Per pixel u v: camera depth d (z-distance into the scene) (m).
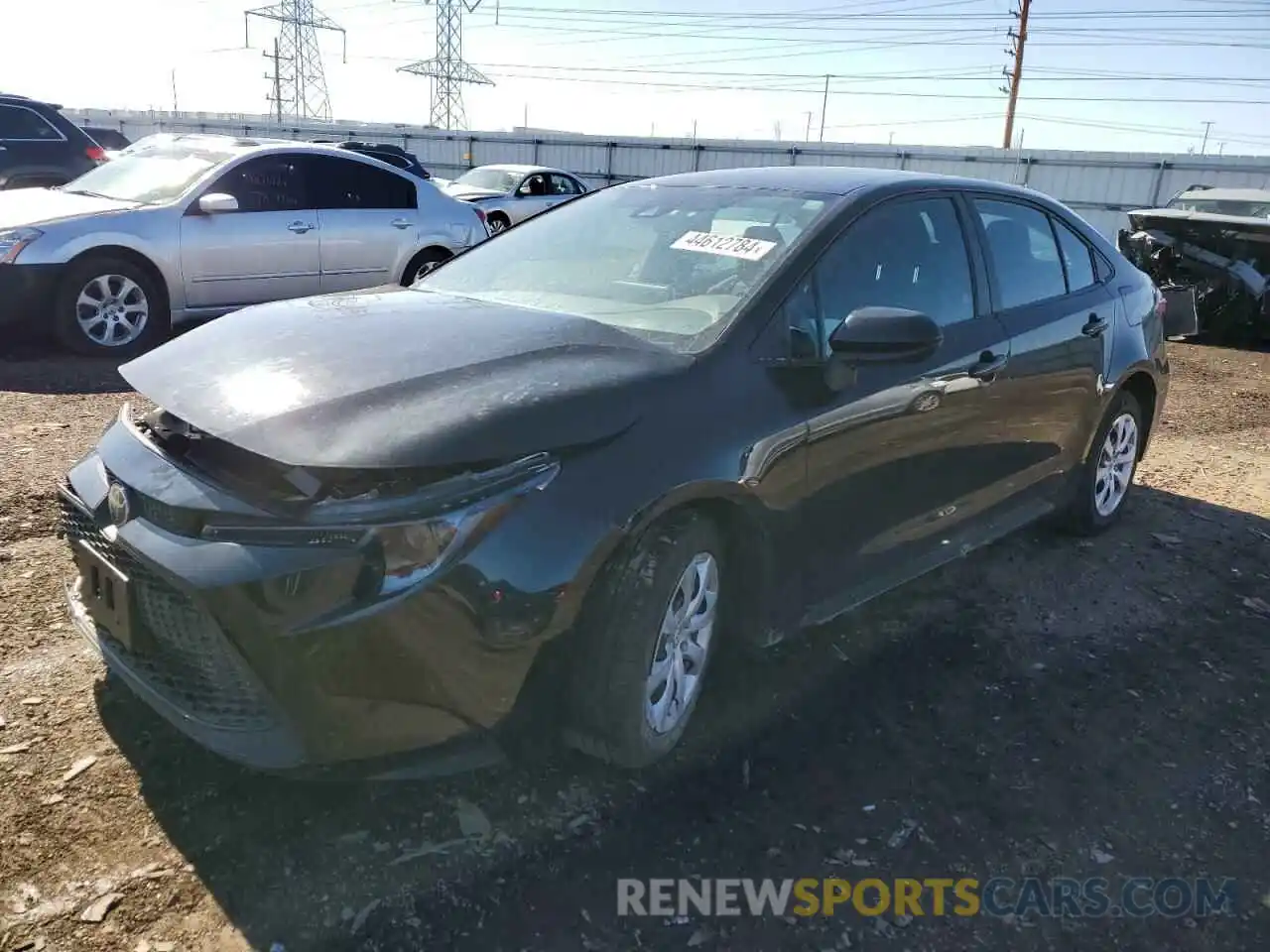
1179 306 5.59
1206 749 3.21
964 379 3.67
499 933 2.26
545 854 2.52
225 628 2.25
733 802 2.77
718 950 2.28
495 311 3.17
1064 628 3.99
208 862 2.39
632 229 3.71
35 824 2.46
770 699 3.31
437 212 9.64
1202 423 7.77
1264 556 4.90
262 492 2.37
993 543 4.85
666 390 2.74
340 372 2.58
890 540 3.53
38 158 12.16
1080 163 29.28
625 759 2.73
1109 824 2.81
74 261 7.51
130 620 2.52
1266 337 12.05
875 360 3.02
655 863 2.53
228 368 2.68
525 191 18.42
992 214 4.14
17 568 3.82
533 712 2.51
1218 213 12.64
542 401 2.52
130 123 42.31
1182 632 4.02
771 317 3.06
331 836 2.51
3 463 4.99
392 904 2.32
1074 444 4.57
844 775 2.93
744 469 2.82
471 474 2.34
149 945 2.16
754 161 33.31
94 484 2.69
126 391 6.71
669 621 2.78
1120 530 5.16
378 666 2.25
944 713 3.31
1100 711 3.38
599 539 2.47
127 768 2.69
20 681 3.06
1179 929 2.45
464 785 2.75
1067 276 4.55
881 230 3.55
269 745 2.31
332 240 8.84
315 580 2.22
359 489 2.29
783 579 3.09
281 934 2.21
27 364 7.34
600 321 3.13
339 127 38.94
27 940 2.14
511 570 2.34
